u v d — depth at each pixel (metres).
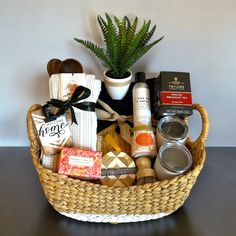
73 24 0.70
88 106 0.61
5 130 0.85
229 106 0.82
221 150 0.86
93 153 0.57
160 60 0.75
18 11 0.68
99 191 0.54
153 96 0.69
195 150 0.62
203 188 0.74
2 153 0.84
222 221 0.65
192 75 0.77
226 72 0.76
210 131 0.86
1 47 0.72
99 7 0.68
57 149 0.58
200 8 0.68
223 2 0.67
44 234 0.61
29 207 0.67
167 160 0.58
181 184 0.55
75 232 0.61
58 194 0.57
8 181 0.75
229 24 0.70
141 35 0.65
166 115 0.63
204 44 0.73
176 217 0.65
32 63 0.75
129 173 0.60
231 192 0.73
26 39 0.72
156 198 0.56
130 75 0.69
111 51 0.65
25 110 0.82
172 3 0.67
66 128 0.58
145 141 0.62
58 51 0.74
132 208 0.58
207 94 0.80
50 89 0.63
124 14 0.69
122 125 0.68
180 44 0.73
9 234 0.60
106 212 0.58
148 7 0.68
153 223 0.63
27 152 0.85
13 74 0.76
